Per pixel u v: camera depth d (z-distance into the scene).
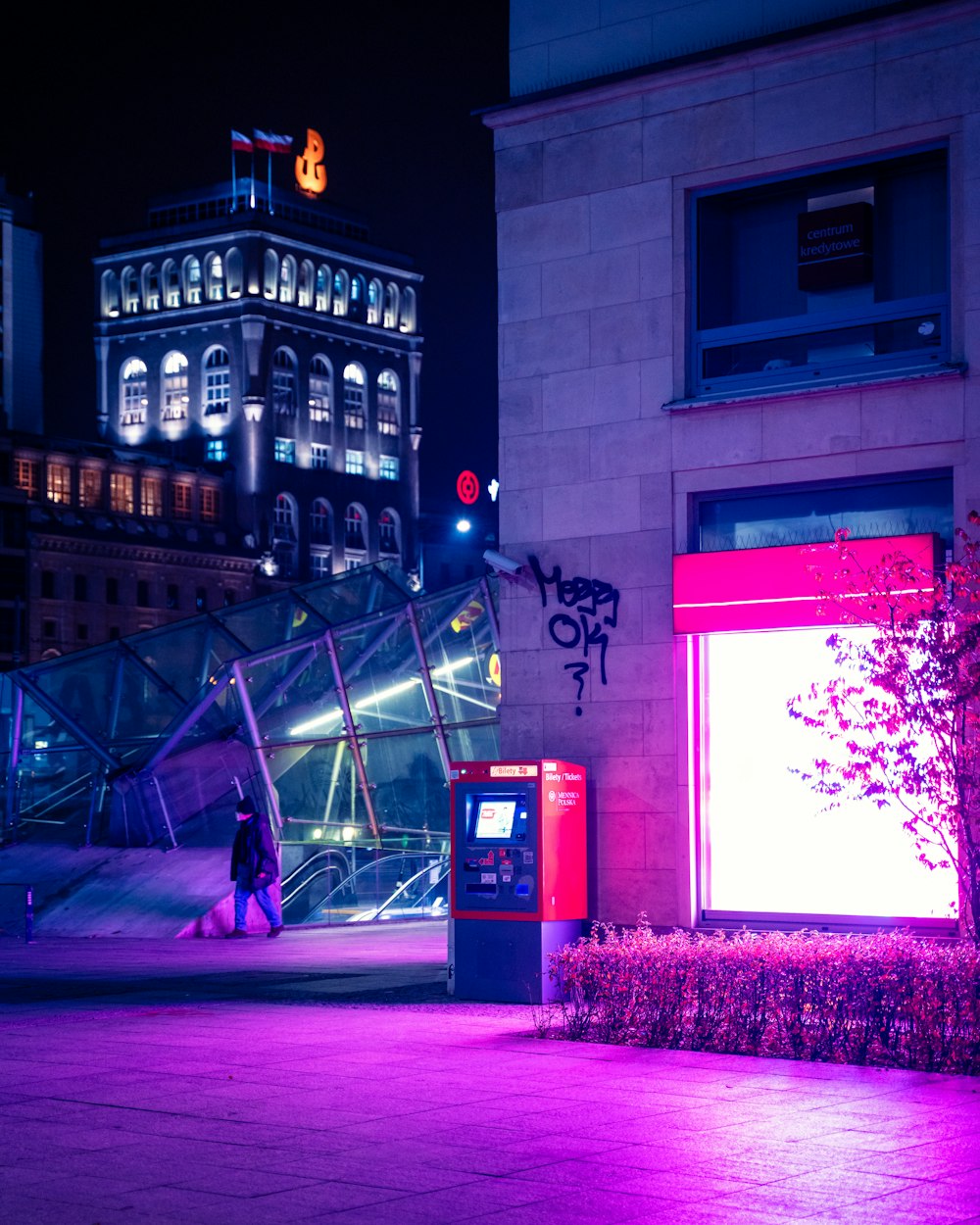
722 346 15.05
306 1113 9.06
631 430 15.30
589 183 15.70
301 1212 6.86
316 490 168.50
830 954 11.13
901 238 14.30
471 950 14.61
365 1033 12.38
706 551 15.04
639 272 15.38
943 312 13.95
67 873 28.72
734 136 14.84
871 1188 7.23
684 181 15.15
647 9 15.45
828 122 14.31
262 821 24.84
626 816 14.91
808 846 14.10
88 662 33.00
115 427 170.88
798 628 13.97
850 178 14.53
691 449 14.94
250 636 34.44
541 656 15.66
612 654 15.20
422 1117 8.93
